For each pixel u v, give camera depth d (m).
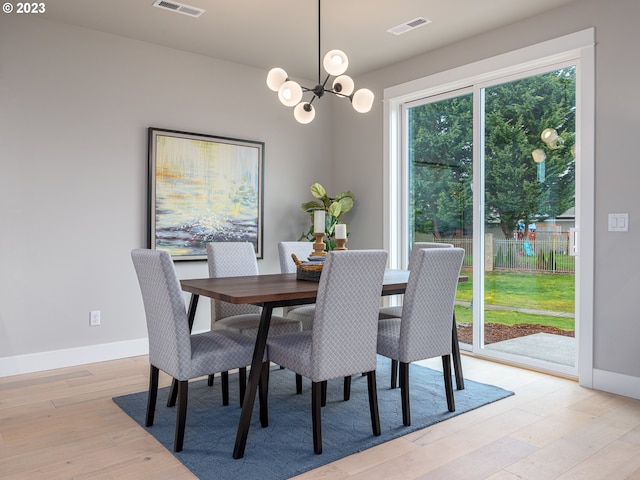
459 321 4.29
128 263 4.07
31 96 3.62
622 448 2.37
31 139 3.62
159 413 2.79
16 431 2.54
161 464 2.19
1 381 3.39
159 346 2.46
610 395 3.13
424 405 2.93
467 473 2.12
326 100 5.32
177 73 4.30
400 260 4.78
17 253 3.58
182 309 2.32
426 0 3.34
